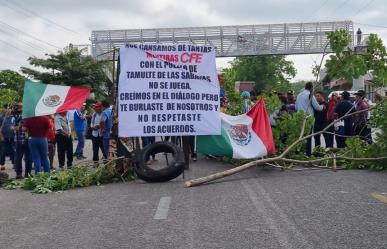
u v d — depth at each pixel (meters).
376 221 6.83
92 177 10.98
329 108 16.72
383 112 11.84
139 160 10.80
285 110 14.31
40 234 6.84
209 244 6.00
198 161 14.32
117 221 7.37
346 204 7.93
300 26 46.78
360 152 12.01
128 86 11.45
